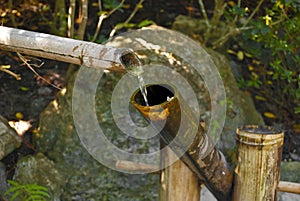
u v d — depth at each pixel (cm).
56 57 139
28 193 238
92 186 270
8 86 313
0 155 269
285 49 303
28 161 269
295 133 324
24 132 287
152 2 375
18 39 139
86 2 286
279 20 297
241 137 166
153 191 272
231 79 311
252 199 168
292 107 337
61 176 271
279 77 344
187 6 376
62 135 276
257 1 346
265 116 331
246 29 325
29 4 355
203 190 263
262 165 164
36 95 308
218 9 325
